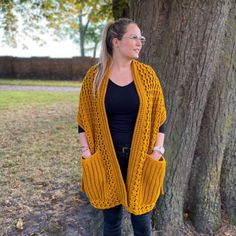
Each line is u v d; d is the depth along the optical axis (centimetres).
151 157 241
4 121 834
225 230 340
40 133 713
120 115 234
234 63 318
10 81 2034
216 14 280
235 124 338
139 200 245
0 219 351
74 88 1739
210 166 330
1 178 458
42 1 733
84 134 248
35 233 329
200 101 298
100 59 240
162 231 319
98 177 246
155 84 238
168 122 300
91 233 325
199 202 335
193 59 288
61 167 504
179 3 283
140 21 305
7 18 861
